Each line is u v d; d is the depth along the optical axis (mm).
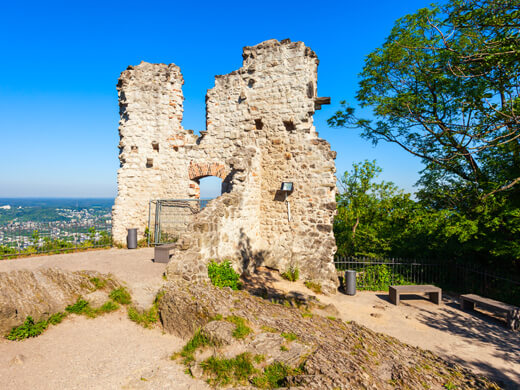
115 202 11617
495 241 8945
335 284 9234
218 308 4938
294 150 9984
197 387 3738
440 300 8836
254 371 3697
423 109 11328
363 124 13031
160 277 6691
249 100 10648
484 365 5500
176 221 11523
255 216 9945
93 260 8383
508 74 8617
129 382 3803
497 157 10016
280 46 10266
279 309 5961
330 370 3465
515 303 8430
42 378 3828
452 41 8852
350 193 15242
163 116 11883
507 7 7059
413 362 4617
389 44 11375
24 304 5051
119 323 5508
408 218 12633
